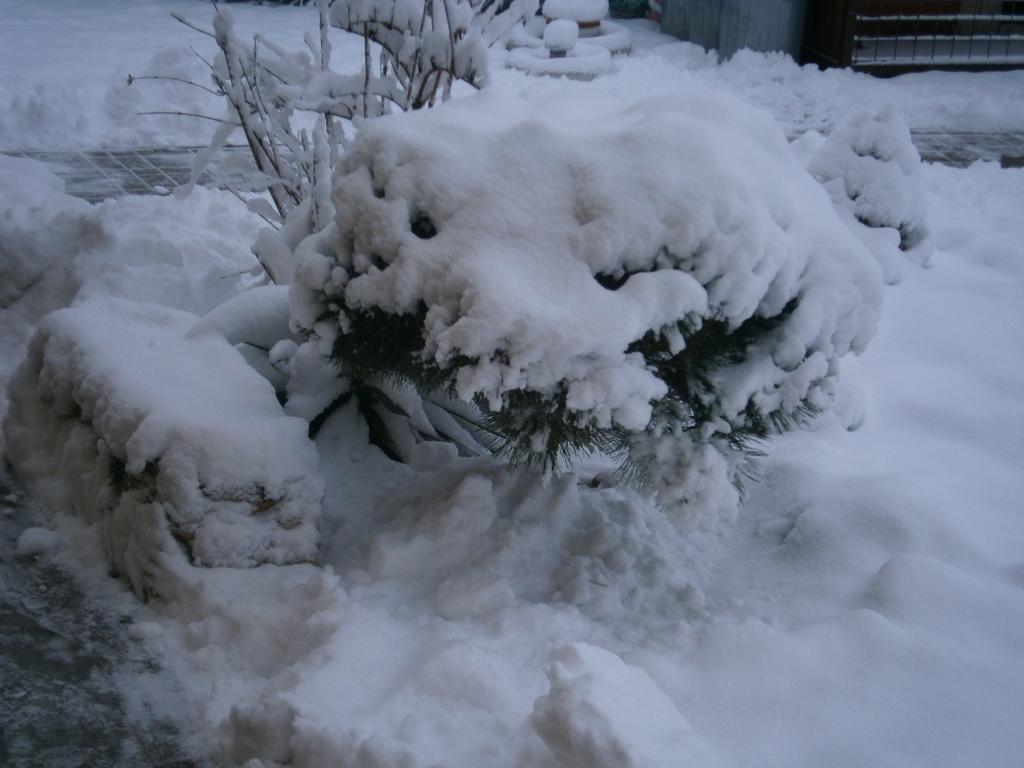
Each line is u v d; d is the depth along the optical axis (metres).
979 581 3.40
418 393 4.05
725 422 3.27
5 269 5.57
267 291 4.38
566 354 2.90
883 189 6.73
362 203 3.24
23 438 4.37
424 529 3.58
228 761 2.90
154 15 16.28
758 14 14.06
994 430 4.95
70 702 3.14
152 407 3.57
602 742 2.45
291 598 3.31
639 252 3.04
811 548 3.79
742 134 3.51
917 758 2.76
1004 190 9.02
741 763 2.75
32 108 10.03
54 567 3.79
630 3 17.55
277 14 16.52
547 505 3.72
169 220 6.73
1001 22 14.57
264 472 3.44
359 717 2.81
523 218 3.12
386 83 4.97
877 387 5.32
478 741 2.74
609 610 3.40
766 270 3.07
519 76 13.04
